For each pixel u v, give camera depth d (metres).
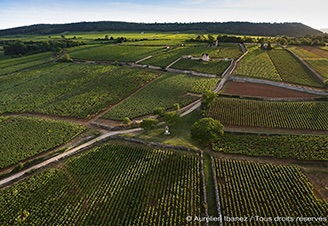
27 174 57.22
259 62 121.50
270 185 50.25
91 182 53.47
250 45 160.00
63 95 98.62
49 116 83.62
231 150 60.78
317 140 62.19
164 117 70.94
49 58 158.50
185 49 153.75
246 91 92.00
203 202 47.25
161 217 44.97
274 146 61.38
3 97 99.50
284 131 67.94
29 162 60.12
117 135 69.50
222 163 56.53
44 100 95.00
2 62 152.38
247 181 51.50
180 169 55.47
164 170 55.47
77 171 56.88
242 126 70.81
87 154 62.22
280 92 90.38
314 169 54.25
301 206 45.25
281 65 116.88
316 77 102.25
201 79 105.81
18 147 66.50
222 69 114.69
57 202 49.06
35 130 73.62
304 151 58.84
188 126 73.62
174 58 135.62
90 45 185.25
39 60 154.38
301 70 110.44
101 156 61.28
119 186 51.69
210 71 113.31
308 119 71.50
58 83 111.56
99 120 79.06
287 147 60.62
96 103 90.25
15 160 61.62
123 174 55.12
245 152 59.78
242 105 80.31
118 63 136.75
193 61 128.38
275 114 74.75
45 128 74.44
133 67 129.25
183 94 93.19
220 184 51.12
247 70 110.88
